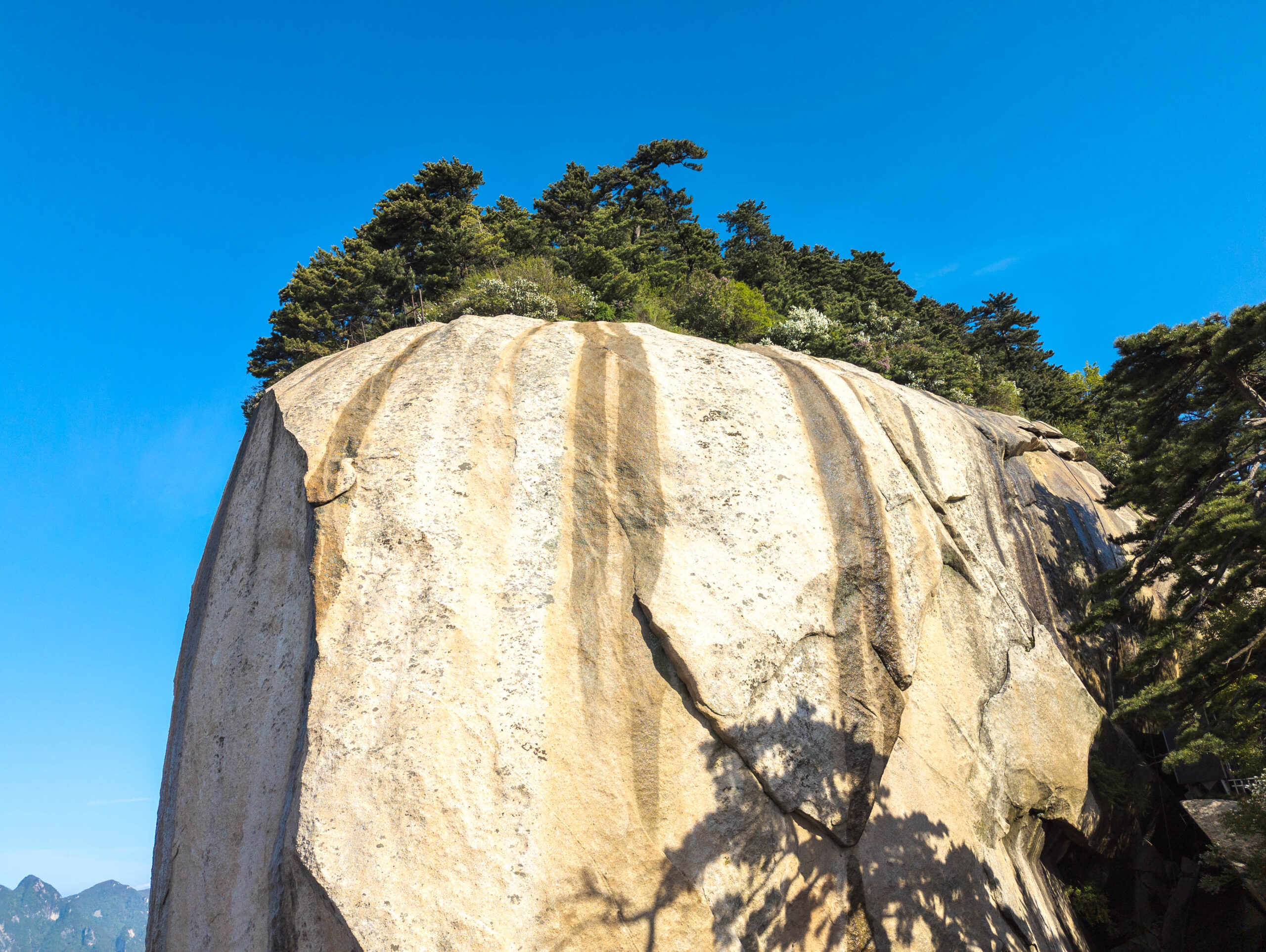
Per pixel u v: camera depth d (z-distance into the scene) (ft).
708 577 31.22
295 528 33.55
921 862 30.42
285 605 32.48
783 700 29.86
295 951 24.21
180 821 31.58
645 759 27.78
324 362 42.73
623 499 33.01
